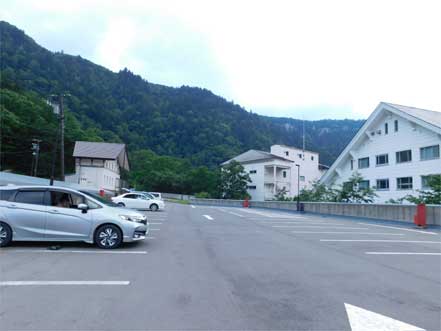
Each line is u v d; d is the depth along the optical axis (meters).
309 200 36.94
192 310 4.71
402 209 20.27
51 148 50.97
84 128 75.81
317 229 16.00
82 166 51.00
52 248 9.17
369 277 6.75
